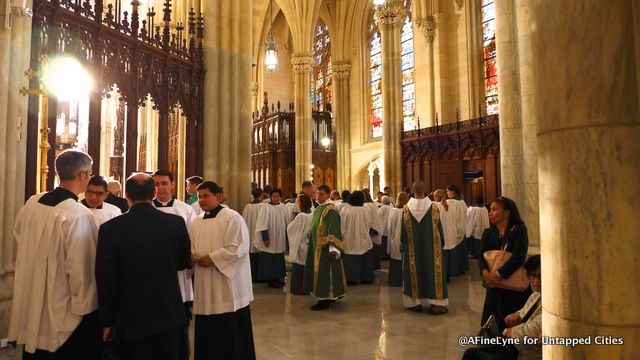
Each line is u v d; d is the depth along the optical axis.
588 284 1.87
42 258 2.97
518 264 3.85
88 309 3.00
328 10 27.38
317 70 30.28
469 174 17.00
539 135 2.13
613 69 1.85
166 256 3.06
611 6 1.86
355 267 8.55
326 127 26.69
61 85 5.00
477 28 20.12
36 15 5.55
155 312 2.94
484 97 19.92
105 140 20.47
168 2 8.29
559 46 1.99
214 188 4.05
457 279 9.34
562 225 1.97
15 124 4.89
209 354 3.93
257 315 6.40
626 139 1.84
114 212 4.35
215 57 9.23
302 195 8.02
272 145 23.73
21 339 2.99
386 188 13.50
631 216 1.83
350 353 4.79
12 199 4.85
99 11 6.53
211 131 9.05
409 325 5.86
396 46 17.52
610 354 1.82
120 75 6.98
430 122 21.34
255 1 25.36
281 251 8.48
